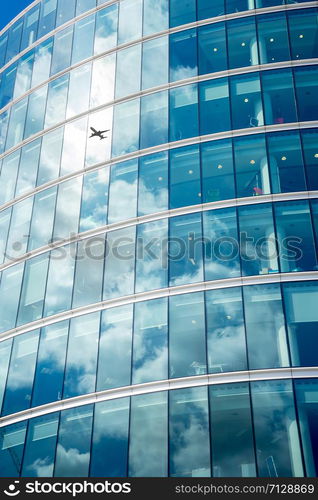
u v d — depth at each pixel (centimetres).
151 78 3506
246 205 2966
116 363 2777
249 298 2738
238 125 3194
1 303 3256
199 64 3444
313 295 2698
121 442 2586
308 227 2859
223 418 2506
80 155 3459
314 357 2558
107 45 3756
